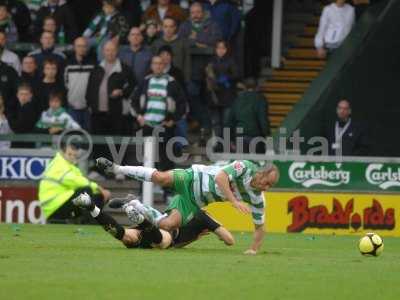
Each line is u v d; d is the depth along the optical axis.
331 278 28.08
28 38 57.59
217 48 52.56
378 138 54.31
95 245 36.25
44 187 45.94
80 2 60.72
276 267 30.33
